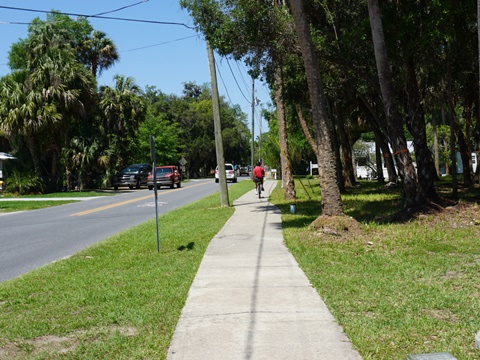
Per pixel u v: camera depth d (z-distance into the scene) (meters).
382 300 6.17
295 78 22.11
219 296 6.57
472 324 5.18
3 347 5.11
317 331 5.10
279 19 16.12
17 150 37.91
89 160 41.38
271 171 72.12
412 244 9.98
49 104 37.03
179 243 11.42
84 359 4.65
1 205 27.42
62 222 18.19
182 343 4.90
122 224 16.91
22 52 48.97
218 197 27.89
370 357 4.40
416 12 14.38
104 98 45.25
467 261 8.38
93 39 51.03
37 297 7.05
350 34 15.69
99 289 7.29
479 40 10.07
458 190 22.34
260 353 4.55
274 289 6.85
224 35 16.05
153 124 64.56
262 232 12.76
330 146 12.12
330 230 11.35
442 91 24.25
